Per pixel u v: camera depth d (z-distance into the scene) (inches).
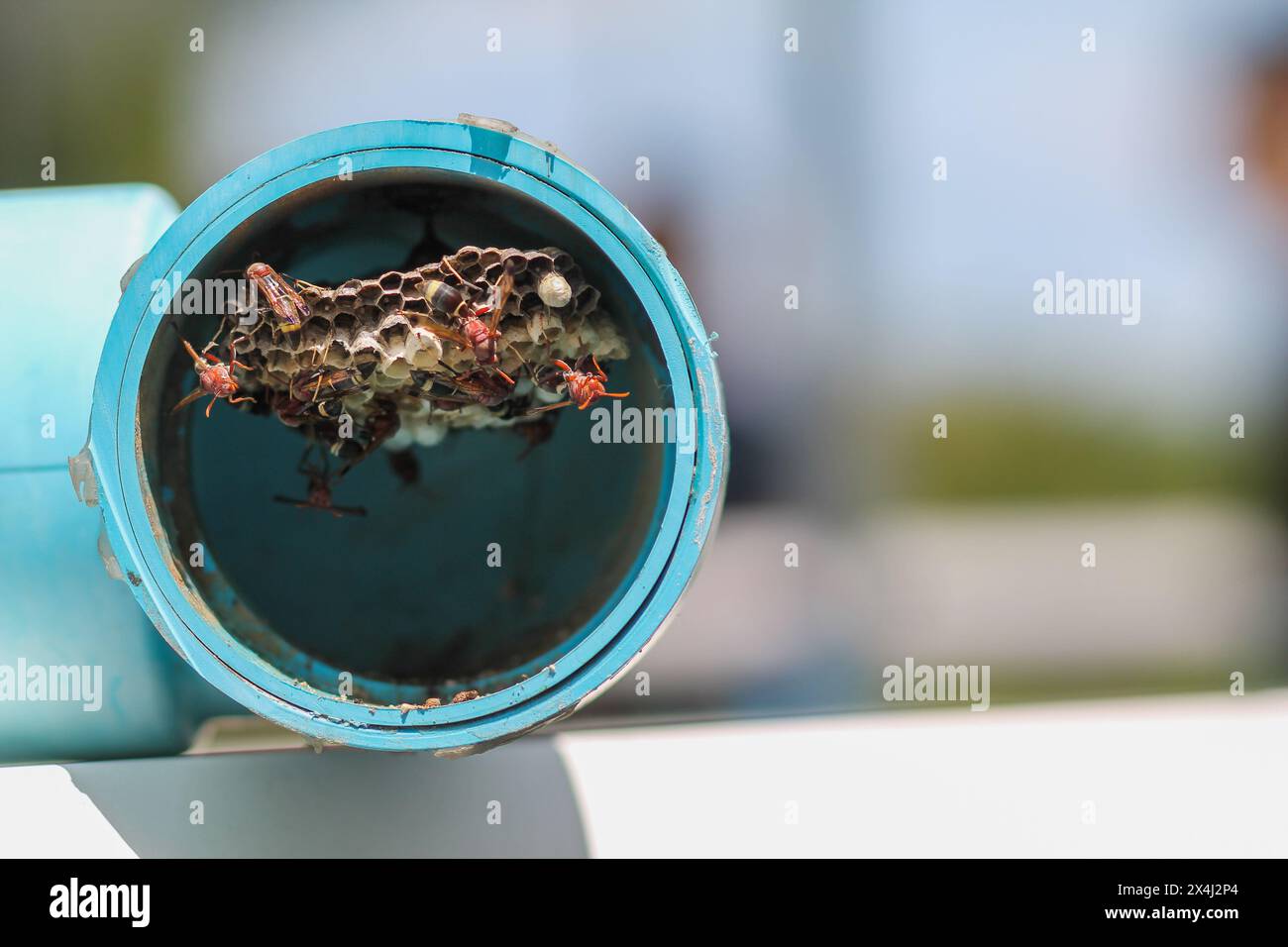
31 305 22.2
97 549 21.5
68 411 21.9
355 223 21.0
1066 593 42.9
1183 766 23.2
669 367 20.4
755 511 43.8
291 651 21.3
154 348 20.5
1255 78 43.6
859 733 23.7
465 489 21.8
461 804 22.3
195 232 20.3
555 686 20.3
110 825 22.0
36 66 39.5
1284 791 22.9
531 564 21.7
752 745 23.4
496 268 20.5
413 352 20.3
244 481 21.5
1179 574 44.6
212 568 21.2
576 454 21.6
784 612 39.7
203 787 22.2
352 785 22.4
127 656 22.0
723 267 40.6
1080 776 23.1
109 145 39.5
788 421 43.6
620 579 21.1
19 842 21.8
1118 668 37.9
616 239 20.3
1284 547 47.8
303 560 21.6
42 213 22.9
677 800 22.6
